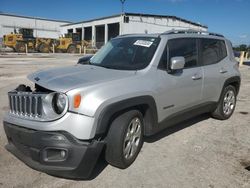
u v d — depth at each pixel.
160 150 4.86
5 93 8.94
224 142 5.31
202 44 5.82
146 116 4.54
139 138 4.39
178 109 5.11
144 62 4.64
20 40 39.22
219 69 6.17
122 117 4.00
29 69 16.19
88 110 3.57
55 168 3.57
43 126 3.57
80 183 3.78
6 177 3.85
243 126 6.27
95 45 56.06
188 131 5.83
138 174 4.05
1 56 28.73
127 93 3.97
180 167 4.30
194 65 5.51
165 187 3.76
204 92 5.75
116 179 3.90
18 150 3.96
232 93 6.77
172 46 5.04
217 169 4.27
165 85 4.67
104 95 3.71
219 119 6.66
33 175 3.93
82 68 4.70
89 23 66.94
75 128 3.55
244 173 4.18
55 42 42.47
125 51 5.02
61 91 3.61
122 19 55.31
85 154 3.56
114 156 3.99
